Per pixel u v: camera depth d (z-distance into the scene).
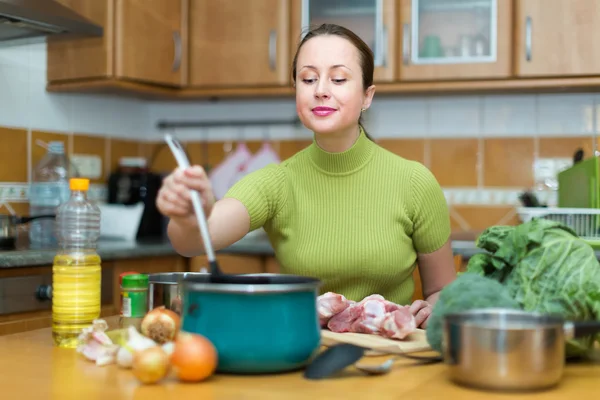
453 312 1.00
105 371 0.98
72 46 2.78
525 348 0.85
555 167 2.94
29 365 1.01
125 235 2.92
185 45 2.94
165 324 1.07
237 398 0.84
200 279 1.01
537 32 2.60
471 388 0.89
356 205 1.52
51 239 2.61
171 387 0.89
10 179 2.68
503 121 2.99
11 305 2.10
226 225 1.34
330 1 2.81
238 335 0.92
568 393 0.87
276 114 3.28
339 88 1.37
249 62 2.87
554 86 2.61
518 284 1.05
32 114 2.79
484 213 3.01
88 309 1.17
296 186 1.55
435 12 2.71
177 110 3.42
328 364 0.95
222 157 3.36
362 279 1.53
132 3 2.74
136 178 3.07
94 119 3.12
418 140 3.08
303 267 1.52
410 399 0.84
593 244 1.88
